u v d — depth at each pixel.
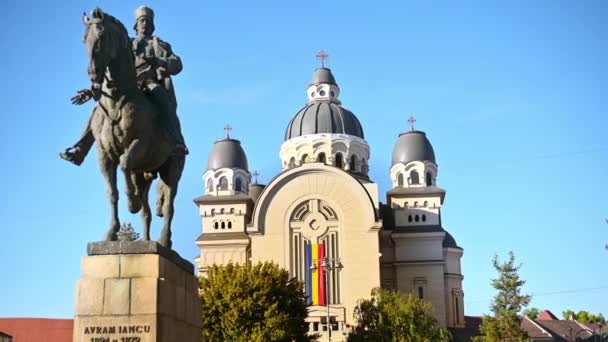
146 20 14.65
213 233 85.69
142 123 12.80
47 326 79.88
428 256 84.56
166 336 12.05
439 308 83.12
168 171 14.13
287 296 56.09
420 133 92.81
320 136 91.06
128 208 12.98
